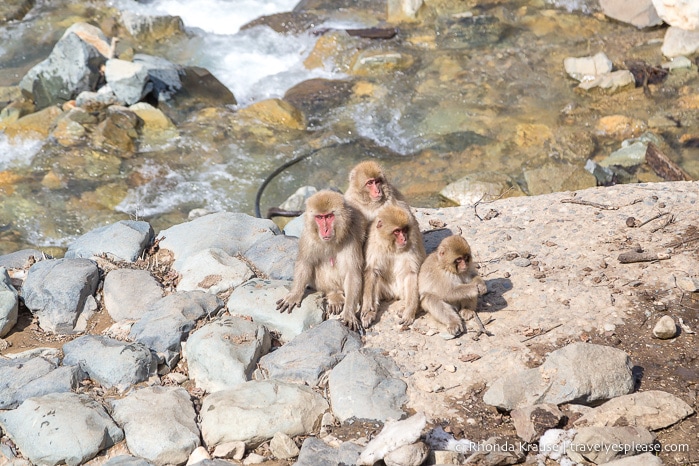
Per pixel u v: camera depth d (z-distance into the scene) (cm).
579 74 1486
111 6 1761
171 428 611
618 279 764
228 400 625
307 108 1436
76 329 761
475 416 624
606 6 1692
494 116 1394
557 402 623
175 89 1439
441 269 698
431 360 680
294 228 897
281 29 1706
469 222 888
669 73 1471
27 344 740
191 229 875
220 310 746
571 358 637
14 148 1298
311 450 584
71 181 1238
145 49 1606
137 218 1168
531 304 739
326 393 656
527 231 855
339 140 1353
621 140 1318
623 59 1533
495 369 664
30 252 880
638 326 707
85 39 1477
